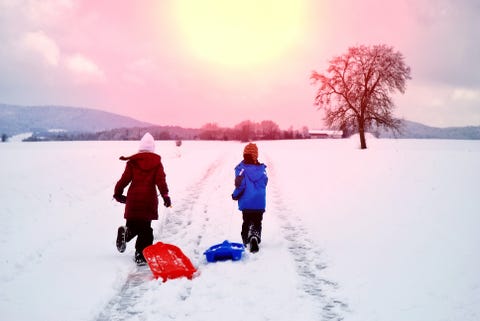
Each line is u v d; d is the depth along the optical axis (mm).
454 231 7336
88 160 21109
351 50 40250
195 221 9680
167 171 19547
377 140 63781
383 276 5750
